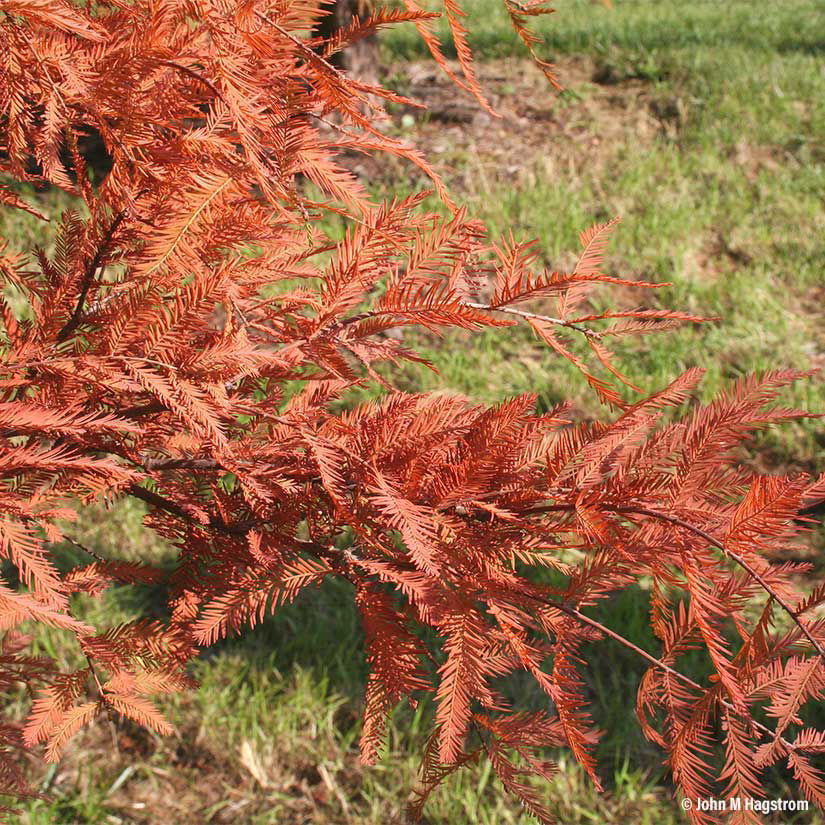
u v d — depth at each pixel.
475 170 6.15
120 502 3.66
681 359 4.74
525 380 4.54
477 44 8.25
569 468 1.26
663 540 1.22
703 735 1.21
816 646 1.19
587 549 1.25
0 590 1.15
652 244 5.56
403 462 1.27
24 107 1.19
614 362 4.70
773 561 3.58
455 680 1.21
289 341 1.28
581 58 7.97
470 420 1.29
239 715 3.02
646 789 2.83
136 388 1.21
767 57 8.00
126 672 1.35
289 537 1.31
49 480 1.30
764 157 6.47
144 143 1.19
